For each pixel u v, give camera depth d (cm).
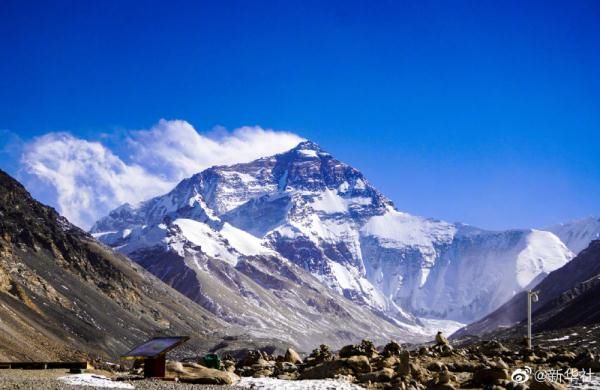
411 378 7606
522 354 9138
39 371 8481
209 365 8956
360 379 7781
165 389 6975
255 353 9894
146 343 8175
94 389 6681
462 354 8988
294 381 7719
